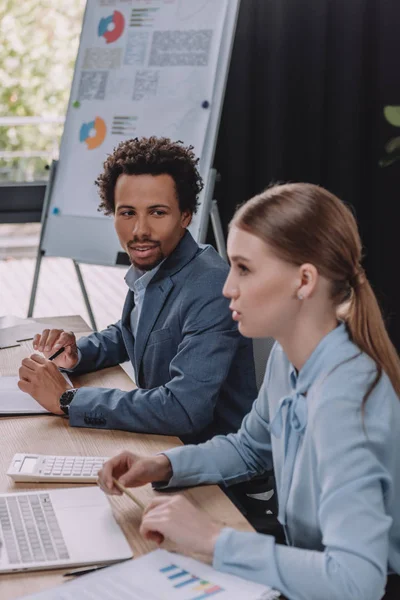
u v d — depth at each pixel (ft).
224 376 4.91
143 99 9.89
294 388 3.63
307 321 3.40
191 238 5.36
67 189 10.31
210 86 9.56
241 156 11.43
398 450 3.25
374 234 11.77
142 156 5.07
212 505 3.79
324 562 2.94
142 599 2.88
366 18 11.19
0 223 12.26
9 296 13.88
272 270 3.30
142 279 5.34
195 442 5.21
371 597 2.90
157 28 10.00
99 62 10.32
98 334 6.06
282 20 10.94
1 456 4.31
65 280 14.87
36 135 13.09
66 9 13.15
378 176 11.58
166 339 5.21
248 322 3.40
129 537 3.44
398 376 3.42
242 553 3.06
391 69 11.21
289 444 3.49
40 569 3.18
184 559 3.17
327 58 11.31
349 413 3.17
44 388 4.91
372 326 3.43
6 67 13.08
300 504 3.42
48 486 3.96
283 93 11.19
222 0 9.66
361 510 2.98
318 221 3.30
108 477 3.78
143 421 4.68
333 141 11.53
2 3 12.91
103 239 9.99
